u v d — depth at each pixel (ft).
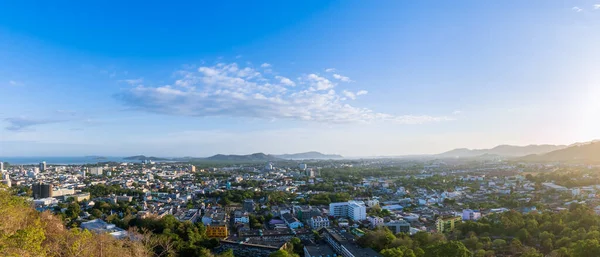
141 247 557.74
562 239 574.15
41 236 311.88
